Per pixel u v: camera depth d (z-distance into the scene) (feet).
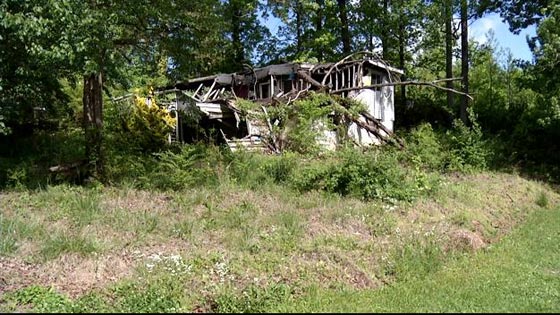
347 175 47.85
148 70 55.26
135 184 47.37
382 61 85.56
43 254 27.84
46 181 47.19
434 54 108.88
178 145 60.85
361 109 77.20
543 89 76.59
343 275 28.48
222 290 24.59
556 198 64.59
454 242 35.86
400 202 45.42
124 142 58.03
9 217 34.01
